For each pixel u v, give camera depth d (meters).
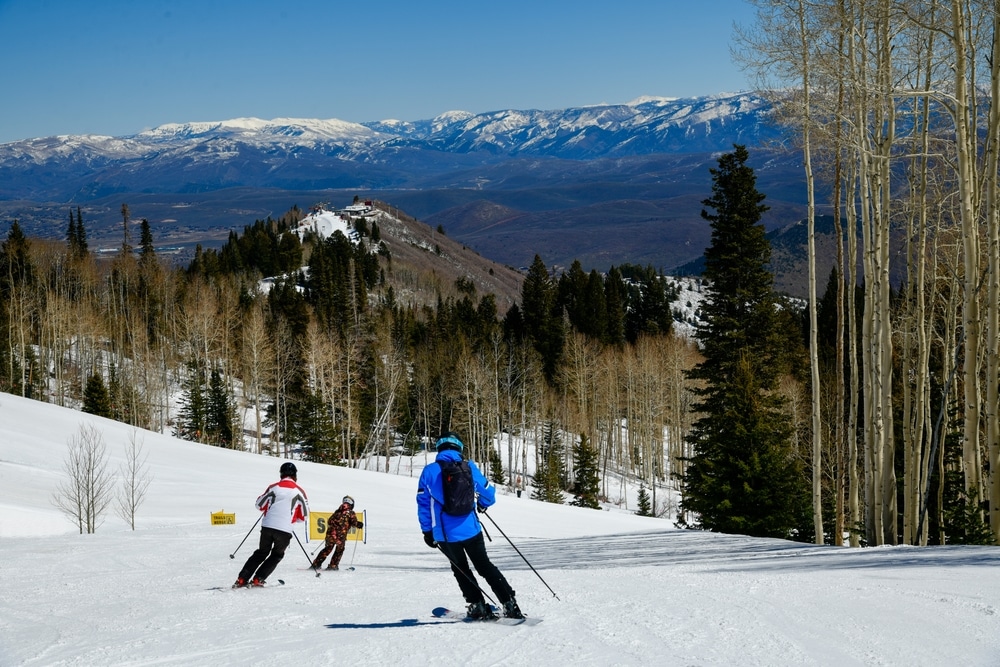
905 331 24.34
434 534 7.49
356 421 75.88
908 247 24.55
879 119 18.77
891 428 18.34
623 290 124.56
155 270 120.94
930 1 17.25
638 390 78.31
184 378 98.75
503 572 12.82
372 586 11.15
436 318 112.06
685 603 8.13
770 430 31.08
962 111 16.59
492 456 76.44
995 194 15.90
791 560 12.91
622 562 14.31
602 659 5.72
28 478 35.56
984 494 21.17
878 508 18.59
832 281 65.06
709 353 39.94
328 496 36.62
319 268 123.31
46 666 6.29
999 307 15.89
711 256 40.31
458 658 5.94
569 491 74.88
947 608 7.30
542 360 92.81
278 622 7.99
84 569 15.12
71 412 55.06
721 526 30.48
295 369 82.81
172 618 8.57
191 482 39.09
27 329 93.69
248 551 18.34
